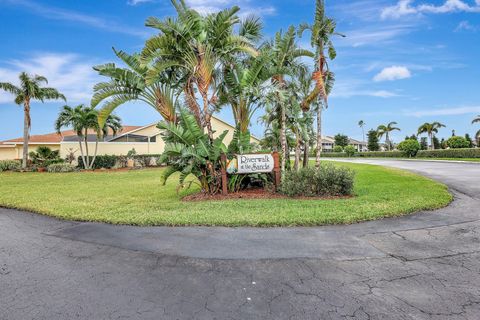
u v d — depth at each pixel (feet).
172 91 33.91
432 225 19.56
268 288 11.53
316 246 15.92
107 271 13.30
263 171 33.81
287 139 45.91
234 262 14.03
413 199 27.45
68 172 79.87
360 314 9.71
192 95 34.32
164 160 31.07
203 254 15.08
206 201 30.01
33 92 86.17
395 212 22.53
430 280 11.98
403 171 58.65
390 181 42.91
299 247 15.81
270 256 14.65
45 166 86.94
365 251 15.12
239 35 32.50
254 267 13.44
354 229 18.89
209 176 32.96
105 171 81.61
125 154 103.24
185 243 16.81
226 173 33.42
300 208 24.61
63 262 14.40
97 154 100.32
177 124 33.94
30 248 16.43
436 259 14.05
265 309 10.09
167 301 10.70
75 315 9.89
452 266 13.26
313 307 10.16
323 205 25.70
